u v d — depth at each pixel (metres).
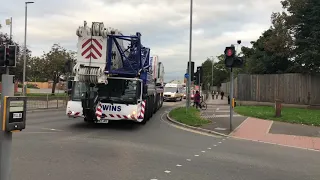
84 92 14.05
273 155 9.76
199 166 7.87
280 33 29.19
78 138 11.48
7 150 4.86
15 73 38.72
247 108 26.08
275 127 15.88
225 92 70.94
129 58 14.88
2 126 4.79
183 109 24.44
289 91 28.28
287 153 10.17
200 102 28.08
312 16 27.25
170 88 48.19
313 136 13.55
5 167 4.83
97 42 13.73
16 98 4.91
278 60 33.06
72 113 13.95
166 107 31.92
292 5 28.12
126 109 14.05
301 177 7.20
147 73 18.00
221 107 29.30
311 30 27.44
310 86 26.81
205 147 10.73
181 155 9.17
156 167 7.60
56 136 11.76
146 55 17.73
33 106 25.19
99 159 8.23
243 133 14.19
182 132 14.39
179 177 6.79
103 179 6.46
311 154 10.13
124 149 9.73
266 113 21.22
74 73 13.77
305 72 26.94
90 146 10.00
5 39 34.59
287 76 28.44
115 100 14.08
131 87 14.26
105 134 12.75
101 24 13.68
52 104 27.06
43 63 42.69
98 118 13.87
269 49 30.45
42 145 9.86
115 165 7.65
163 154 9.22
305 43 27.59
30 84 80.44
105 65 13.75
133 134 13.13
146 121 17.61
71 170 7.07
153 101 22.28
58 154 8.66
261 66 34.81
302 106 26.89
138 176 6.76
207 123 16.95
